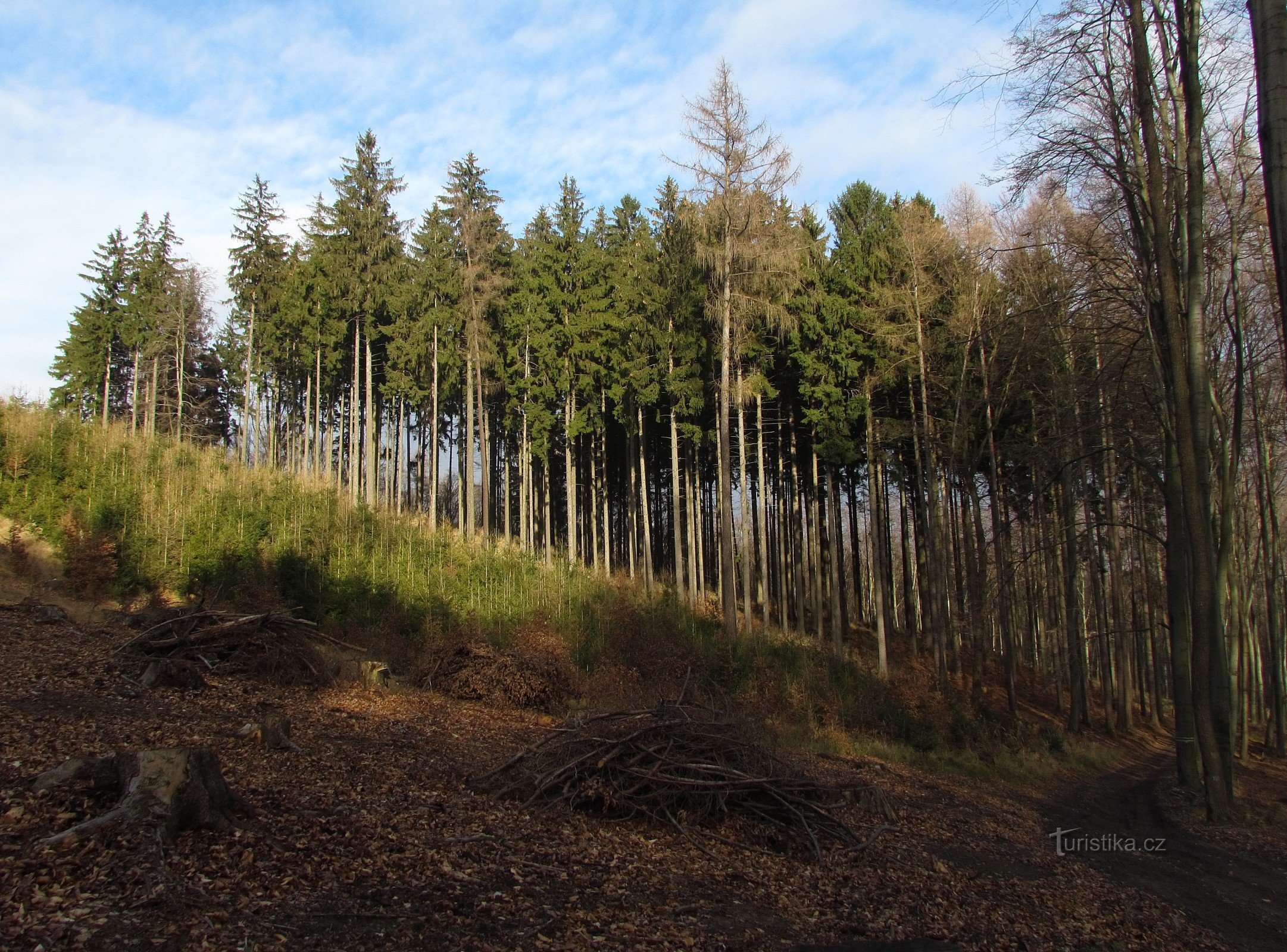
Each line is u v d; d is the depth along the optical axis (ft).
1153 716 109.09
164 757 20.65
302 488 89.76
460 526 121.29
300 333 128.36
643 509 109.70
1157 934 25.71
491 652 58.95
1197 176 42.80
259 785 25.43
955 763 62.13
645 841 27.66
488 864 22.22
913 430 90.74
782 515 116.37
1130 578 97.86
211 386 176.45
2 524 70.59
